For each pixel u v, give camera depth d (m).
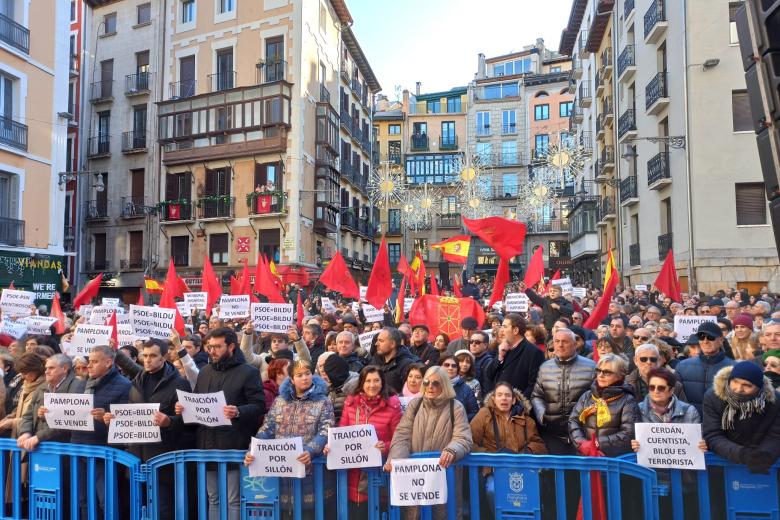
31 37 19.61
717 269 18.59
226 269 27.86
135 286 29.89
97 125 31.84
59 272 20.44
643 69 23.91
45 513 4.84
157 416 4.65
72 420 4.89
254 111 27.75
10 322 9.01
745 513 3.91
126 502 4.81
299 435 4.54
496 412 4.91
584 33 37.62
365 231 41.88
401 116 55.06
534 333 6.78
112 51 31.77
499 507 4.13
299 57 27.91
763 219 18.77
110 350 5.23
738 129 18.98
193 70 29.92
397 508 4.25
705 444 3.94
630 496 4.00
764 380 3.87
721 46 19.09
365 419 4.73
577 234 37.50
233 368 4.95
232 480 4.47
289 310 7.25
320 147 29.88
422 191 52.50
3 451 5.01
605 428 4.50
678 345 7.46
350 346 6.63
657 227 22.55
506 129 52.56
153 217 29.73
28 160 19.44
